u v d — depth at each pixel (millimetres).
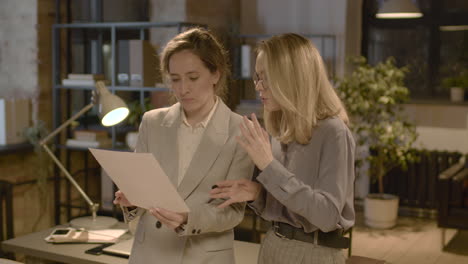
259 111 5609
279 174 1539
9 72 4480
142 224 1839
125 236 2791
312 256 1638
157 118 1850
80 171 4824
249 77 5844
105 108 2605
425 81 6168
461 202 4844
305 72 1562
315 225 1538
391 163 5805
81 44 4707
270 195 1704
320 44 6164
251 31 6441
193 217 1628
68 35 4586
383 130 5422
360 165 5660
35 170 4363
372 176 6090
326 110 1611
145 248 1798
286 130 1662
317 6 6145
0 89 4527
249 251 2602
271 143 1756
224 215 1711
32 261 2850
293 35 1609
